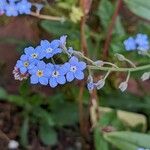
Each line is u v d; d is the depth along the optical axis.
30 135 0.25
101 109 0.24
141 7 0.22
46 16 0.21
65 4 0.21
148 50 0.20
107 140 0.21
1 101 0.25
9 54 0.25
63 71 0.16
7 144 0.25
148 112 0.24
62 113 0.24
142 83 0.24
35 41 0.24
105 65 0.22
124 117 0.24
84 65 0.16
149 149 0.19
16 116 0.25
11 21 0.23
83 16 0.21
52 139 0.24
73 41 0.21
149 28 0.23
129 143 0.21
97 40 0.23
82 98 0.23
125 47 0.19
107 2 0.23
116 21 0.24
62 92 0.24
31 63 0.16
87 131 0.25
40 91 0.24
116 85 0.23
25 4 0.19
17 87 0.25
